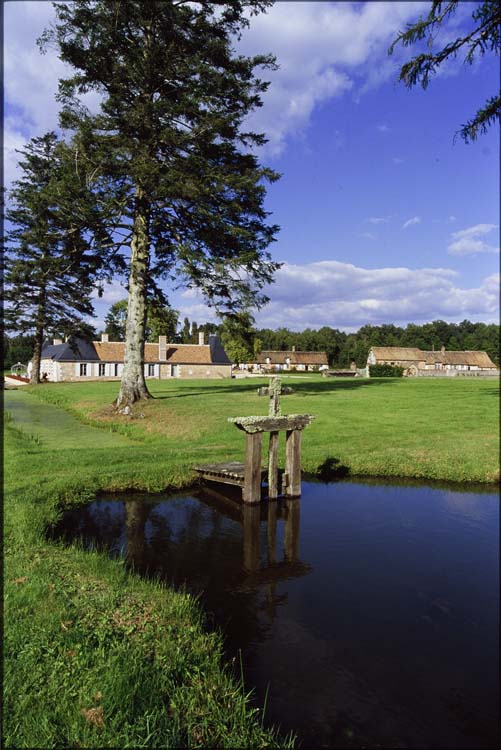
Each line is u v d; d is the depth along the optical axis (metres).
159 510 8.97
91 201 17.08
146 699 3.38
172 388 30.52
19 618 4.18
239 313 21.31
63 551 6.35
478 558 6.64
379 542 7.32
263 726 3.54
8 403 27.72
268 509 9.02
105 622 4.39
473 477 10.69
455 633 4.75
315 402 21.38
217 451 12.47
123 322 70.81
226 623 5.01
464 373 54.56
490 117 10.81
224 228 19.44
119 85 17.19
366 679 4.09
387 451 12.40
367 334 127.62
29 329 41.50
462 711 3.67
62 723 3.06
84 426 18.44
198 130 17.95
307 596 5.62
